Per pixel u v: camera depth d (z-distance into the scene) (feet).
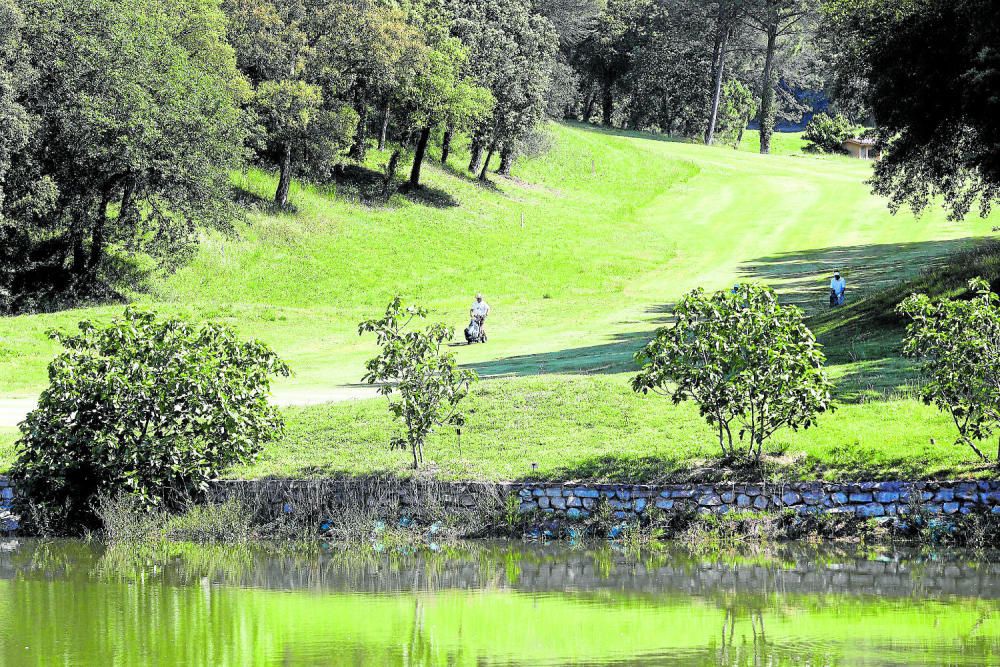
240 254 278.46
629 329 206.18
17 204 232.53
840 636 54.85
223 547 85.46
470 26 380.78
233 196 299.79
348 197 337.93
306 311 231.50
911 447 87.15
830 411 91.35
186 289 257.34
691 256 304.30
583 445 96.68
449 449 98.48
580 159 466.70
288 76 318.65
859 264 265.13
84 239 257.14
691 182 437.17
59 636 56.80
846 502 82.64
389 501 89.81
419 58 331.57
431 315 238.68
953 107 146.10
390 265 288.51
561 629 57.31
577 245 321.11
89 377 91.35
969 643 52.75
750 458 88.17
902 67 147.43
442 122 351.25
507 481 89.66
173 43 266.77
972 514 79.66
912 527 80.43
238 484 92.68
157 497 91.50
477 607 63.26
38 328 192.13
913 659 49.78
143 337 93.30
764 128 575.79
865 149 597.11
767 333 86.99
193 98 243.81
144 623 59.72
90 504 92.17
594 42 617.62
